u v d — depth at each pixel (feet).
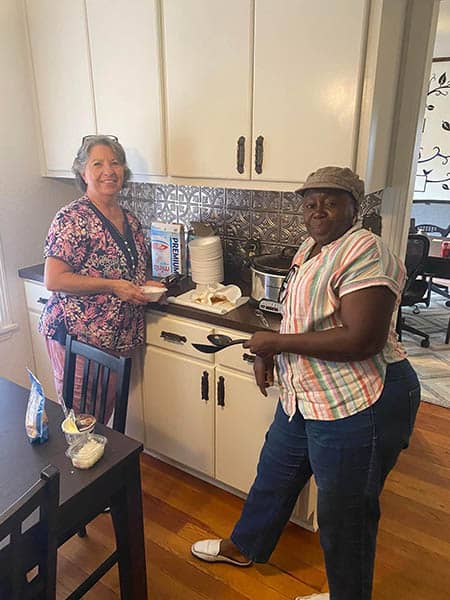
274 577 5.56
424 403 9.41
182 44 5.78
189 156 6.20
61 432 4.10
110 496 3.89
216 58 5.58
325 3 4.74
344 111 4.93
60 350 6.17
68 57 6.84
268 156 5.56
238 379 5.86
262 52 5.24
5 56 7.06
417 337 12.99
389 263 3.77
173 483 7.08
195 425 6.58
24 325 8.27
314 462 4.32
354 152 5.02
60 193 8.31
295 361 4.31
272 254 6.52
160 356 6.57
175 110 6.12
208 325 5.92
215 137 5.90
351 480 4.12
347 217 3.94
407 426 4.17
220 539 5.97
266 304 5.86
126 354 6.51
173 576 5.55
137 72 6.24
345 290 3.73
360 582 4.45
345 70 4.82
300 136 5.27
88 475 3.61
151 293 5.99
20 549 2.73
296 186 5.49
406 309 15.03
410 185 6.32
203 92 5.81
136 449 3.94
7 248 7.74
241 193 7.17
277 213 6.95
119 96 6.53
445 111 15.39
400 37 5.63
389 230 6.52
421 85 5.83
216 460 6.55
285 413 4.80
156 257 7.27
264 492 5.12
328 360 3.93
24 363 8.43
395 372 4.09
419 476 7.29
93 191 5.76
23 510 2.61
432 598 5.28
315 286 3.92
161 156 6.44
